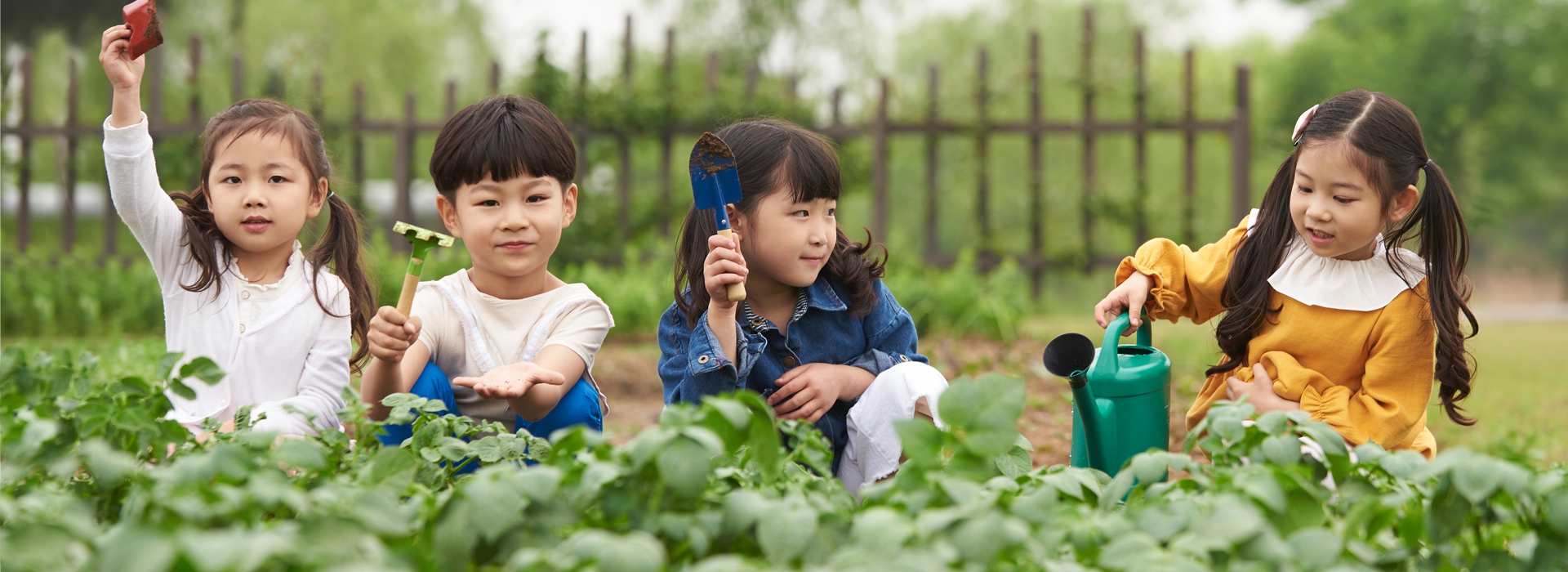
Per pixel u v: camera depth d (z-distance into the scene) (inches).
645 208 362.6
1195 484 50.6
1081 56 367.2
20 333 294.5
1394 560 47.8
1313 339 87.3
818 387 84.8
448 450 60.0
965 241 380.2
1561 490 45.2
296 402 83.7
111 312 303.9
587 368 90.1
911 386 82.1
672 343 91.4
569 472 47.0
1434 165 84.4
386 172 805.2
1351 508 50.8
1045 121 363.9
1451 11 865.5
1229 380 90.0
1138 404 78.8
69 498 44.6
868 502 51.1
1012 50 993.5
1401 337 85.5
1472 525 49.5
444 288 88.3
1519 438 147.6
